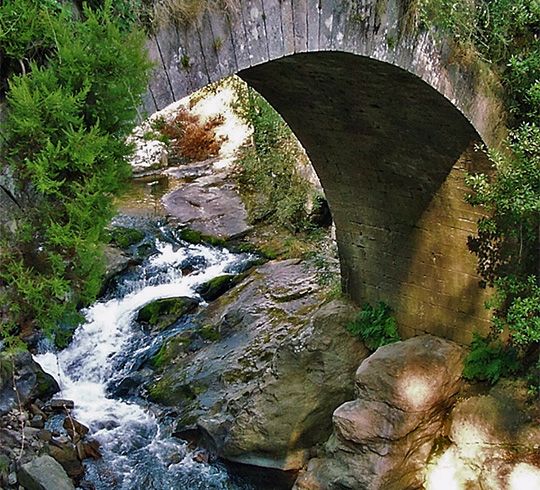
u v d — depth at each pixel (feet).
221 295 32.63
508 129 20.42
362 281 28.12
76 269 9.43
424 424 21.79
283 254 35.29
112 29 9.38
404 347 23.66
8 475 18.33
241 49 13.14
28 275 9.11
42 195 9.12
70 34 9.16
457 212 23.26
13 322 9.41
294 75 19.54
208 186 44.34
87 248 9.27
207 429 23.94
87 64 9.09
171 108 54.34
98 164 9.34
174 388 26.63
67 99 8.69
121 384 27.45
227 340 28.76
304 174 37.68
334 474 21.31
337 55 16.21
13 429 19.47
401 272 26.32
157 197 43.14
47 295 9.26
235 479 23.38
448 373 22.68
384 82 18.61
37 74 8.75
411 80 17.90
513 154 20.30
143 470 23.08
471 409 22.00
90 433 24.57
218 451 23.73
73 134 8.79
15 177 8.95
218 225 38.96
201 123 53.11
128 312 31.40
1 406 19.72
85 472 22.59
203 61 12.46
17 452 19.01
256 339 27.96
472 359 23.36
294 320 28.48
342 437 21.57
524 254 21.75
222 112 53.01
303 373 24.85
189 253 36.55
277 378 24.79
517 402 21.88
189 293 33.01
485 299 23.73
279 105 23.20
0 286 9.13
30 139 8.86
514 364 22.65
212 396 25.73
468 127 19.57
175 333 29.99
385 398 21.72
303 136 25.20
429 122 20.26
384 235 26.43
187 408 25.64
